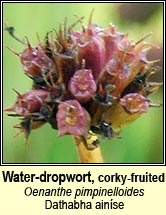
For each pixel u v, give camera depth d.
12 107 0.05
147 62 0.05
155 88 0.05
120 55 0.05
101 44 0.05
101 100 0.05
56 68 0.05
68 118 0.05
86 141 0.05
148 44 0.05
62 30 0.05
